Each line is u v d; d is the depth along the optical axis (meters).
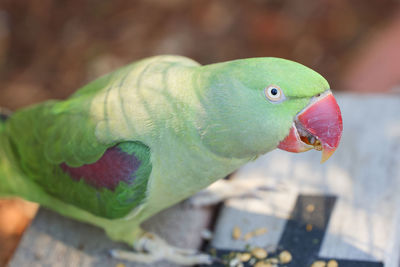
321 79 0.60
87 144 0.66
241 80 0.61
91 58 1.13
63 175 0.68
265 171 0.73
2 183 0.71
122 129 0.65
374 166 0.71
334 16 1.18
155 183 0.65
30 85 1.09
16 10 1.18
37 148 0.69
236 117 0.61
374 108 0.75
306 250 0.67
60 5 1.19
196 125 0.63
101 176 0.66
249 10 1.20
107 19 1.18
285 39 1.16
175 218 0.71
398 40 1.07
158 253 0.68
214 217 0.72
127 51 1.14
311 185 0.71
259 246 0.68
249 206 0.70
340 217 0.68
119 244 0.70
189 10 1.20
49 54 1.14
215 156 0.64
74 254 0.69
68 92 1.08
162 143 0.64
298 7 1.20
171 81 0.64
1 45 1.15
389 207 0.68
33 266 0.69
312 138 0.63
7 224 0.85
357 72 1.07
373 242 0.66
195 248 0.70
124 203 0.66
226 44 1.15
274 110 0.61
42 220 0.71
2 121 0.73
